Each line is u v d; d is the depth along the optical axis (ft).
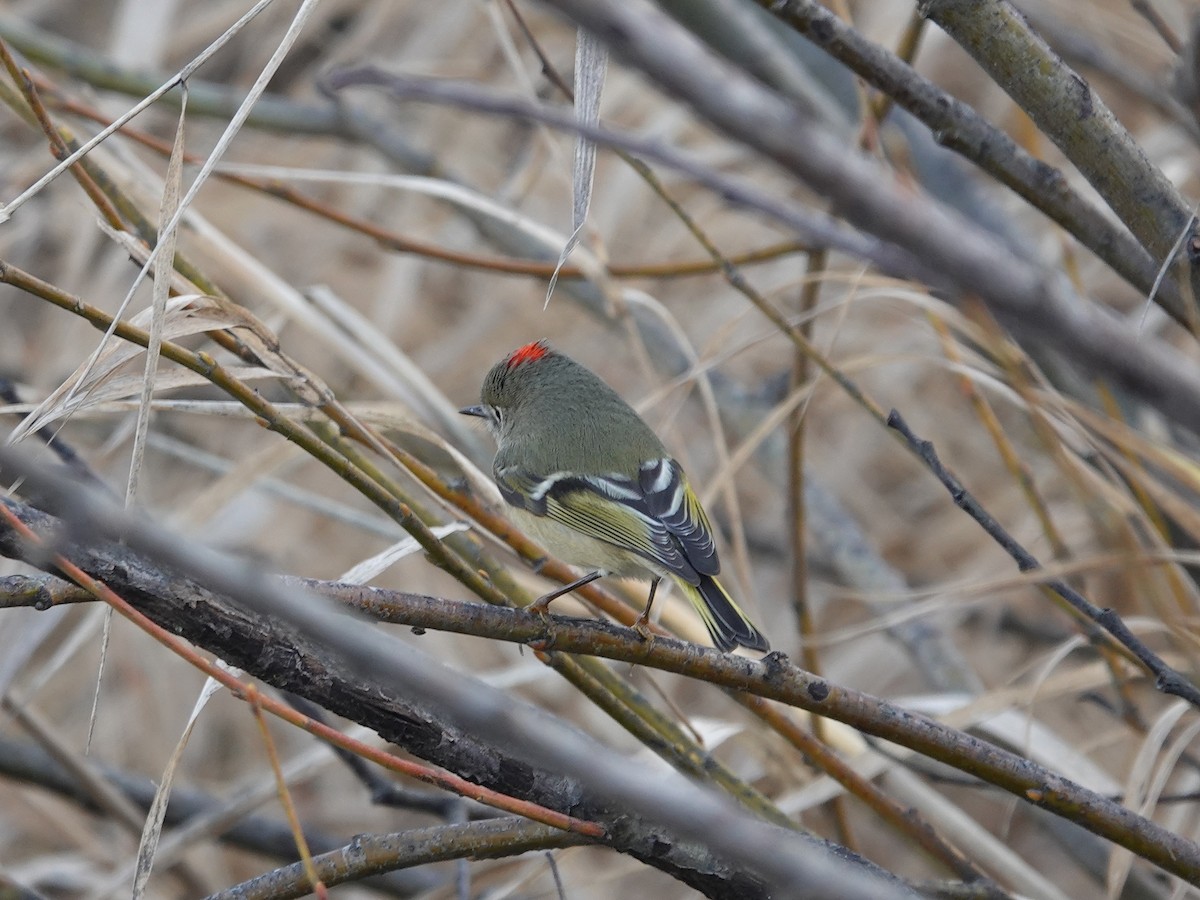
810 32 15.80
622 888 33.55
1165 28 19.27
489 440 31.40
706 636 23.67
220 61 41.75
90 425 35.68
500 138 40.70
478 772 16.16
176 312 17.85
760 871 9.86
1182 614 21.30
